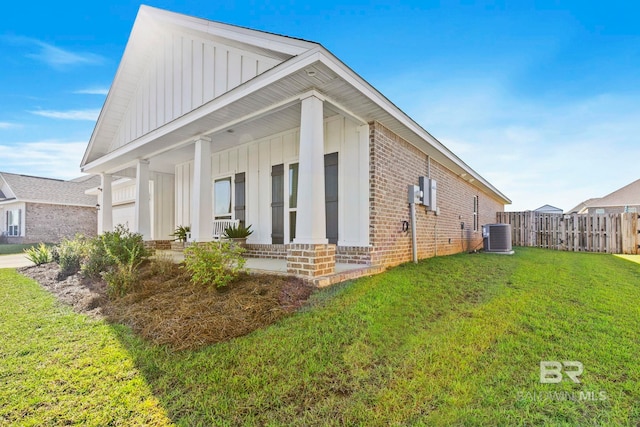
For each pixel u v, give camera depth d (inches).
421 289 186.1
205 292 170.1
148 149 308.2
